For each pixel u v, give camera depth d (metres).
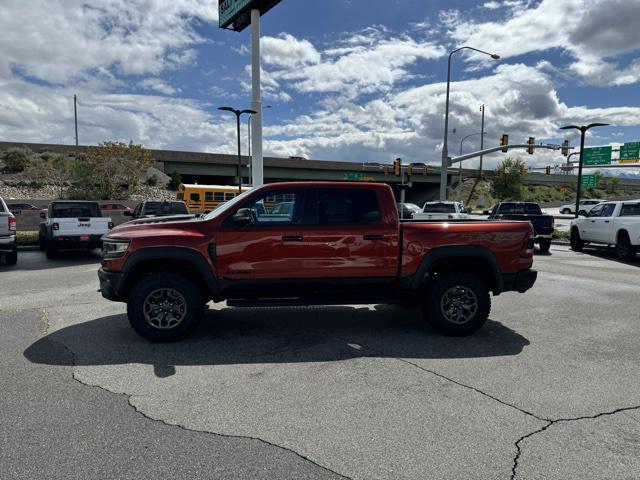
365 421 3.37
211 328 5.85
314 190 5.48
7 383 4.01
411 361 4.67
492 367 4.50
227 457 2.88
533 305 7.30
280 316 6.50
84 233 12.91
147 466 2.78
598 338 5.49
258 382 4.09
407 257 5.48
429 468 2.78
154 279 5.14
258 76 26.56
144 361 4.60
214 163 57.59
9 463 2.79
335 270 5.43
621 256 13.57
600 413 3.52
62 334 5.50
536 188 81.50
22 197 37.66
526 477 2.70
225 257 5.25
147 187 45.69
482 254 5.52
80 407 3.56
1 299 7.52
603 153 41.31
